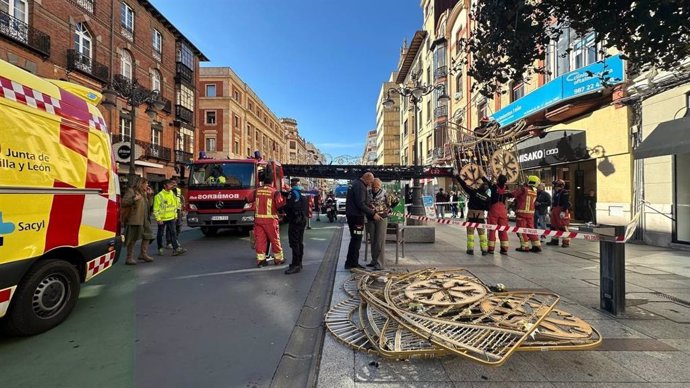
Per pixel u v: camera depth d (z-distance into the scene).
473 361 2.72
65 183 4.01
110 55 21.56
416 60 36.72
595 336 3.27
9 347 3.41
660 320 3.91
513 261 7.25
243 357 3.27
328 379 2.76
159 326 3.98
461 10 23.22
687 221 8.91
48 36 17.64
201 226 11.09
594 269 6.45
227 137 43.50
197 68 34.09
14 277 3.39
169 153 28.81
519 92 16.55
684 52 3.62
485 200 8.14
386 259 7.50
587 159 11.95
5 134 3.36
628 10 3.32
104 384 2.76
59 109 4.05
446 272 5.39
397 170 19.14
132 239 7.30
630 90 9.80
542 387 2.61
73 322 4.06
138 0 25.17
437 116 27.31
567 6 3.61
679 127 8.46
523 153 15.49
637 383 2.66
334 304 4.56
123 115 23.58
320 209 27.00
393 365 2.96
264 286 5.66
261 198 7.18
